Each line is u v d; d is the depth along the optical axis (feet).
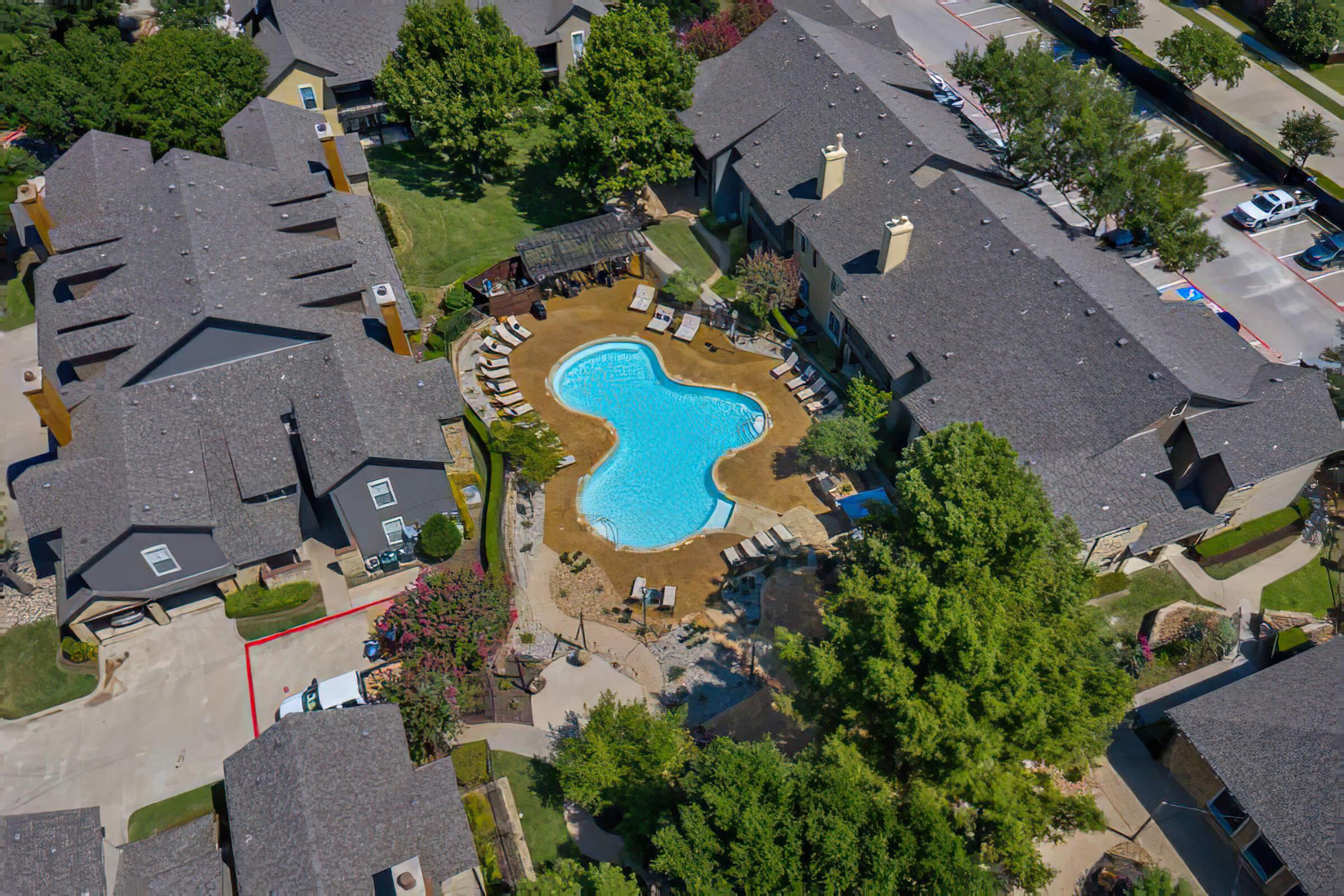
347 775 109.91
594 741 118.11
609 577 153.58
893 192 186.50
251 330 159.63
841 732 108.37
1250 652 141.28
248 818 108.06
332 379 154.10
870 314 171.32
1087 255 172.45
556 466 166.30
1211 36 250.78
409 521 154.10
